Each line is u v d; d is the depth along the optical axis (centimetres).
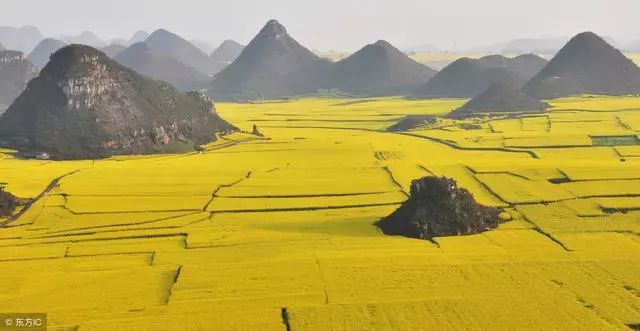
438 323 8744
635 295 9662
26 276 10831
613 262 10994
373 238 12762
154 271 11012
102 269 11231
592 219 13750
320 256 11538
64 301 9706
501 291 9819
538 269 10712
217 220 14362
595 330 8538
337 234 13125
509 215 14238
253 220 14325
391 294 9756
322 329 8588
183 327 8650
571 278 10312
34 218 14550
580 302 9431
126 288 10231
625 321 8831
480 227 13262
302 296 9706
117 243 12812
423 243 12356
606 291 9806
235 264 11175
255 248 12212
